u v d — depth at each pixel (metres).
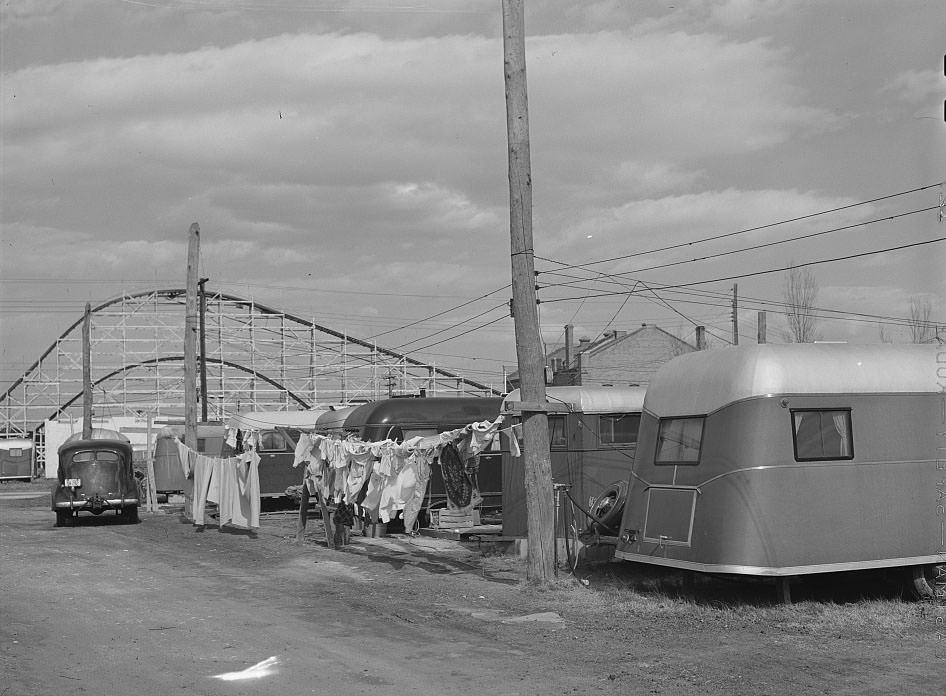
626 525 14.34
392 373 97.62
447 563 18.19
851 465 12.78
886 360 13.31
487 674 9.38
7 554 21.34
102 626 12.11
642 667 9.55
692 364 13.74
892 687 8.72
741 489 12.43
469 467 18.52
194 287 33.94
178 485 40.91
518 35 14.93
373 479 18.66
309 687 8.92
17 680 9.16
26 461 78.00
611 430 18.80
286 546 21.66
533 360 14.79
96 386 97.69
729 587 14.11
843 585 14.20
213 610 13.33
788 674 9.19
